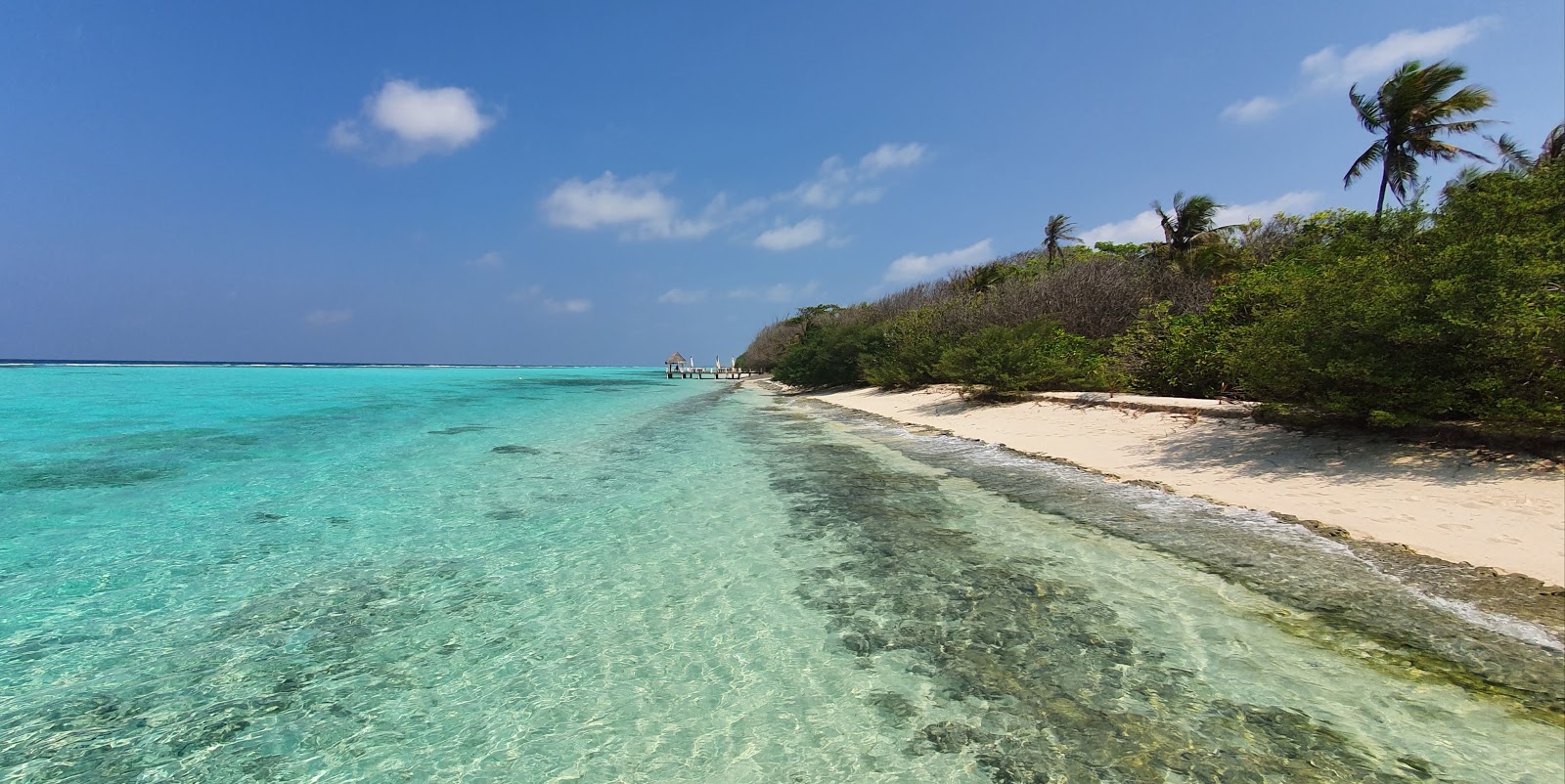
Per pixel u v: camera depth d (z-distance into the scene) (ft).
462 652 14.90
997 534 23.76
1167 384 49.88
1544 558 16.84
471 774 10.53
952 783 10.04
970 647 14.75
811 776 10.34
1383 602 16.11
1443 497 21.71
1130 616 16.16
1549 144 63.10
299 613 17.07
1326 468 26.99
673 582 19.39
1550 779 9.62
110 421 58.95
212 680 13.56
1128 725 11.48
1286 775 9.94
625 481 34.60
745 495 31.04
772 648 14.97
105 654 14.65
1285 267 42.80
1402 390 25.63
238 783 10.27
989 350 59.72
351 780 10.37
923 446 46.32
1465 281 23.13
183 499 29.71
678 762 10.80
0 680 13.42
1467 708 11.62
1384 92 65.72
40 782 10.18
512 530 25.02
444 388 135.44
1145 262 81.15
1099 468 33.94
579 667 14.23
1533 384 23.16
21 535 23.76
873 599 17.78
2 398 82.33
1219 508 25.46
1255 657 13.82
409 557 21.71
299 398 94.22
